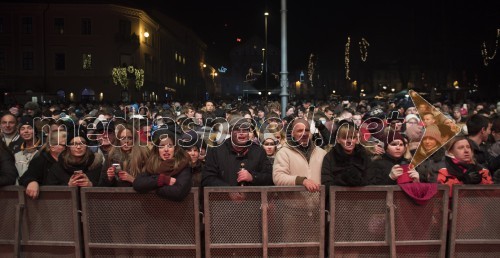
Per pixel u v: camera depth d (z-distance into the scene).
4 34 49.16
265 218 4.41
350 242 4.45
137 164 5.09
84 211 4.51
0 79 48.91
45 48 49.50
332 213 4.45
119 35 50.50
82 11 49.81
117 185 4.93
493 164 5.71
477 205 4.48
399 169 4.58
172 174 4.46
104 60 50.12
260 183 5.08
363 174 4.74
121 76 49.53
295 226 4.45
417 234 4.47
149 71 59.38
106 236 4.53
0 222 4.69
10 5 48.72
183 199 4.48
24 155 6.58
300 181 4.55
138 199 4.51
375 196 4.45
